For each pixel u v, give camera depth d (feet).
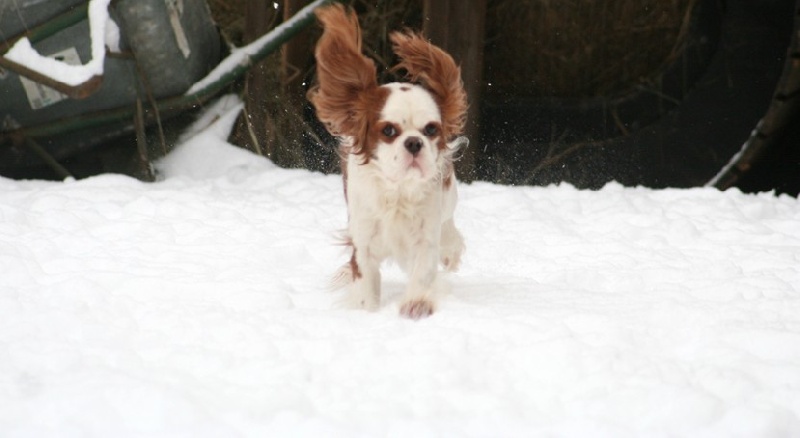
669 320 7.57
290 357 6.98
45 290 8.05
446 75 8.16
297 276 8.81
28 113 13.24
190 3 13.69
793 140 14.49
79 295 7.95
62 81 12.13
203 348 7.02
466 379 6.65
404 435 6.06
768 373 6.70
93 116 13.38
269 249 9.49
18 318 7.49
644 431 6.12
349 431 6.10
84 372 6.66
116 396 6.33
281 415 6.20
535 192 12.42
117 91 13.34
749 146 14.33
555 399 6.44
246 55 14.16
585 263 9.53
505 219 11.14
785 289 8.46
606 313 7.70
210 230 10.07
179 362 6.87
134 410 6.23
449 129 8.25
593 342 7.08
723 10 14.52
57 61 12.35
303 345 7.04
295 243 9.71
